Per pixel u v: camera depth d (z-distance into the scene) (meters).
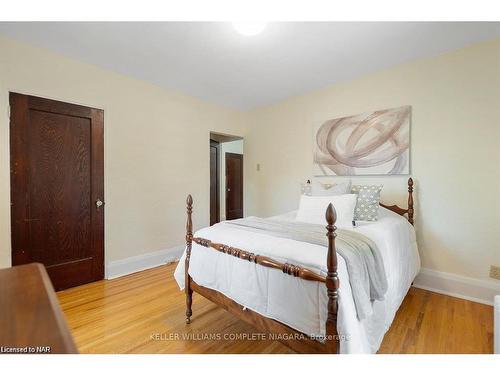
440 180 2.46
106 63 2.63
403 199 2.67
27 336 0.58
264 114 4.06
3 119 2.14
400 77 2.67
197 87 3.30
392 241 1.94
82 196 2.65
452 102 2.38
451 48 2.33
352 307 1.18
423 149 2.54
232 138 5.01
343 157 3.08
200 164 3.77
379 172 2.79
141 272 3.05
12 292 0.79
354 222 2.22
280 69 2.76
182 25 1.96
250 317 1.48
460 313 2.07
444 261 2.45
